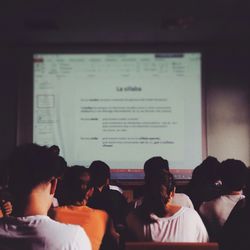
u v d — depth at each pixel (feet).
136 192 20.26
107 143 20.90
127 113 20.94
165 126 20.83
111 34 20.10
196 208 12.07
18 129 21.07
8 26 19.04
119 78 21.07
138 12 17.38
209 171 12.18
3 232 4.41
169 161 20.70
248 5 16.58
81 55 21.20
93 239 7.93
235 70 21.11
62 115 21.11
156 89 20.95
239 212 7.38
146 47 21.02
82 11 17.30
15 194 4.50
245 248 7.18
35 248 4.34
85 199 8.27
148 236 7.56
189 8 16.93
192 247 6.40
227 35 20.20
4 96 21.39
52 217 7.97
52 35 20.27
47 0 16.19
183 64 20.97
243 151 20.94
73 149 20.97
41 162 4.53
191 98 20.88
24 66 21.25
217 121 21.04
